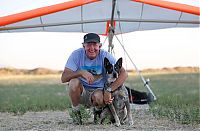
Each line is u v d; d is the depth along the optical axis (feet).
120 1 35.73
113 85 27.04
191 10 35.12
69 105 45.24
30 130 26.99
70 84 27.96
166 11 37.99
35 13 33.78
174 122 30.04
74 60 27.86
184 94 60.13
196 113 30.42
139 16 39.88
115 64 27.37
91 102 28.55
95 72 27.91
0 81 68.74
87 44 27.07
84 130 26.08
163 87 67.41
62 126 28.37
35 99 54.03
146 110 38.52
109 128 26.81
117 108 27.89
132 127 27.27
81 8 36.65
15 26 37.55
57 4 34.22
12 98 56.39
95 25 43.21
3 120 33.63
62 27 43.06
